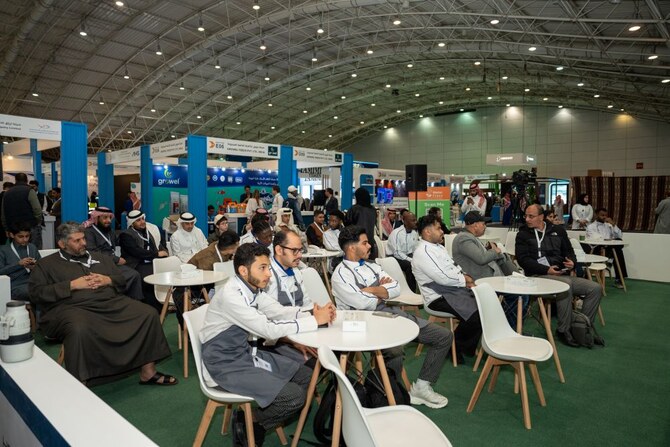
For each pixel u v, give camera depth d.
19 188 6.26
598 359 3.86
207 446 2.51
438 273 3.51
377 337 2.17
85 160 7.90
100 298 3.27
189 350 4.14
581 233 8.32
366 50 17.69
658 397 3.12
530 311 4.96
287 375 2.37
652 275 7.54
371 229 6.62
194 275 4.05
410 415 1.90
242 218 12.07
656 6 9.91
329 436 2.32
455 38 15.67
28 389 1.67
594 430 2.66
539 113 24.78
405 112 26.83
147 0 13.12
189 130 24.86
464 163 27.30
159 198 13.92
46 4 11.79
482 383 2.86
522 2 12.07
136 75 18.14
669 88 16.12
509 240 6.98
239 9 14.07
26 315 2.01
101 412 1.48
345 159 13.54
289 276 2.86
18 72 16.28
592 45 13.77
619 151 22.53
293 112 25.36
